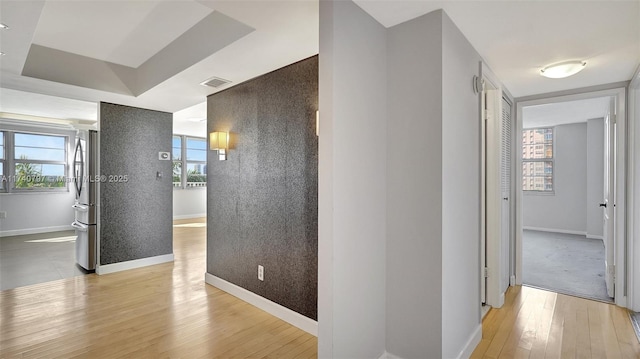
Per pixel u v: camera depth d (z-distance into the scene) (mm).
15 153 6305
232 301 3109
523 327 2607
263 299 2908
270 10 1876
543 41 2232
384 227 2049
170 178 4605
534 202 6887
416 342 1933
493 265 2998
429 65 1875
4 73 2873
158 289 3436
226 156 3359
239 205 3195
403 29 1991
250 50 2408
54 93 3521
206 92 3492
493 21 1962
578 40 2209
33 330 2518
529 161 6973
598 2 1735
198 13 2482
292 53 2467
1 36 2191
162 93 3531
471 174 2291
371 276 1940
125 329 2543
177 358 2156
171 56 2988
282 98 2756
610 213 3207
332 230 1674
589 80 3008
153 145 4426
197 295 3264
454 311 2004
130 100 3855
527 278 3807
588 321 2701
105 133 4012
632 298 2900
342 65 1718
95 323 2641
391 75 2041
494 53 2439
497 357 2189
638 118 2893
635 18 1899
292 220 2666
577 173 6402
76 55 3246
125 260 4172
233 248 3273
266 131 2900
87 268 4020
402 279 1991
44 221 6656
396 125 2016
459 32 2082
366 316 1902
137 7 2383
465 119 2184
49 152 6707
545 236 6191
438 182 1837
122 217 4156
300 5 1828
